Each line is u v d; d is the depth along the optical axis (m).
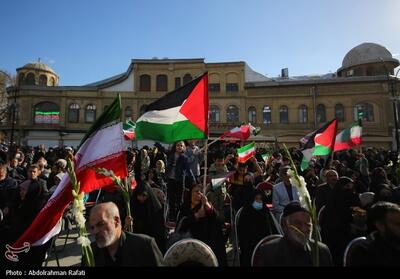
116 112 4.21
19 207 4.72
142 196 4.93
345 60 47.16
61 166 7.11
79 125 39.25
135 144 33.16
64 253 6.37
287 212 3.02
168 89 39.84
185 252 2.80
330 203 5.32
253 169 11.19
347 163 13.03
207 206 4.39
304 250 2.95
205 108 5.10
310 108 38.47
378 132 36.53
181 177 7.38
